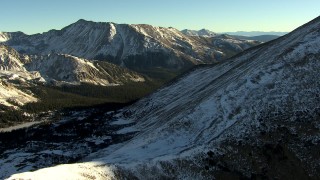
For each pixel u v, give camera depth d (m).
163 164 61.50
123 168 57.81
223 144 69.25
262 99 81.44
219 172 63.19
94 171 54.94
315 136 70.62
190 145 73.94
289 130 72.44
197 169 62.66
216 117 82.50
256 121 75.56
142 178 57.78
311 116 75.06
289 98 79.94
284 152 67.88
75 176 51.69
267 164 65.88
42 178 48.62
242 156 66.88
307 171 64.75
